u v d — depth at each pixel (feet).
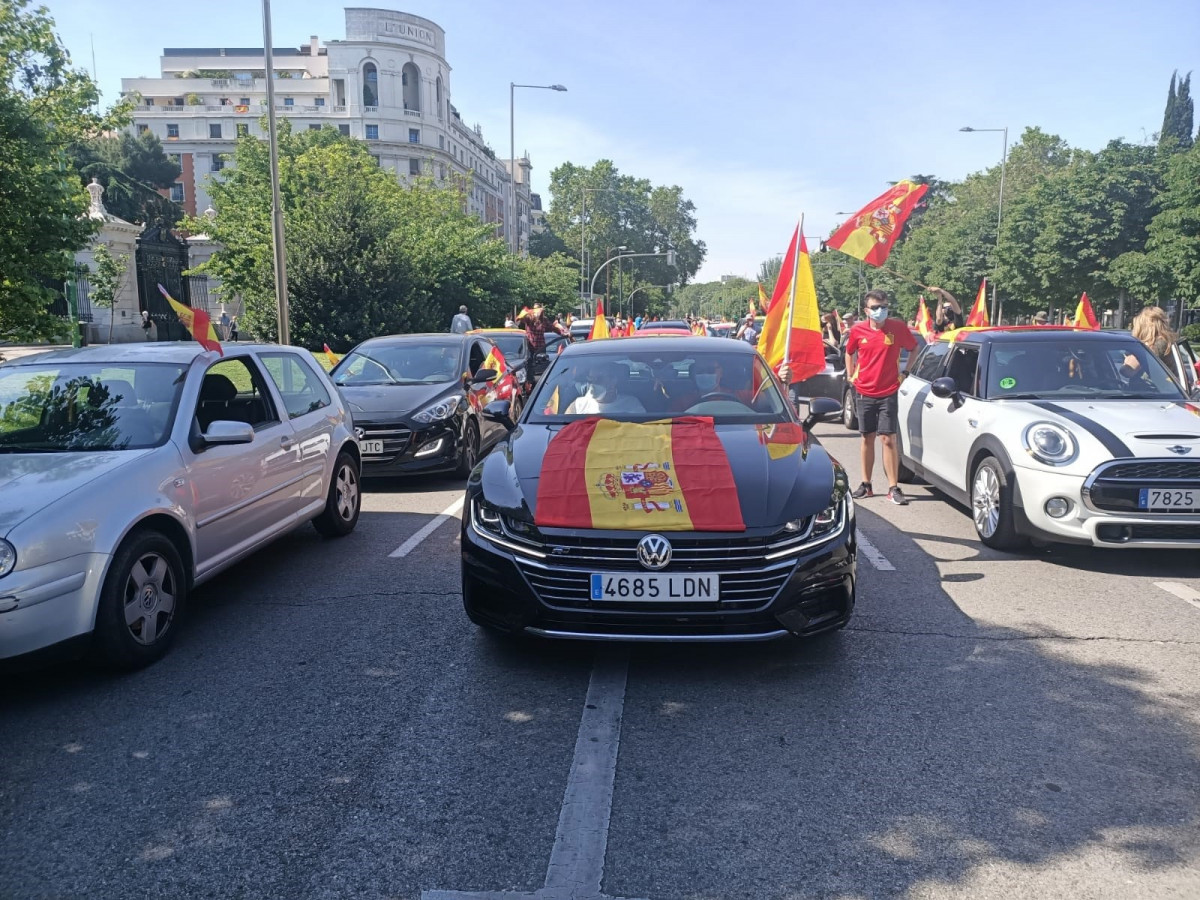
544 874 9.30
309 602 18.39
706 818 10.31
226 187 151.84
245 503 18.42
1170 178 109.70
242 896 9.04
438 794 10.90
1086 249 128.98
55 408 17.07
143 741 12.35
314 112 291.58
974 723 12.60
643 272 381.81
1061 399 22.88
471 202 345.31
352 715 13.08
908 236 264.72
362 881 9.23
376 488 31.99
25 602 12.90
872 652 15.24
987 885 9.04
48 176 36.76
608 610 13.48
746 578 13.39
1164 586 18.93
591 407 18.51
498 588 14.01
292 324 93.61
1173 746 11.91
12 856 9.76
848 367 27.96
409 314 96.43
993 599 18.06
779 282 24.61
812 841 9.84
